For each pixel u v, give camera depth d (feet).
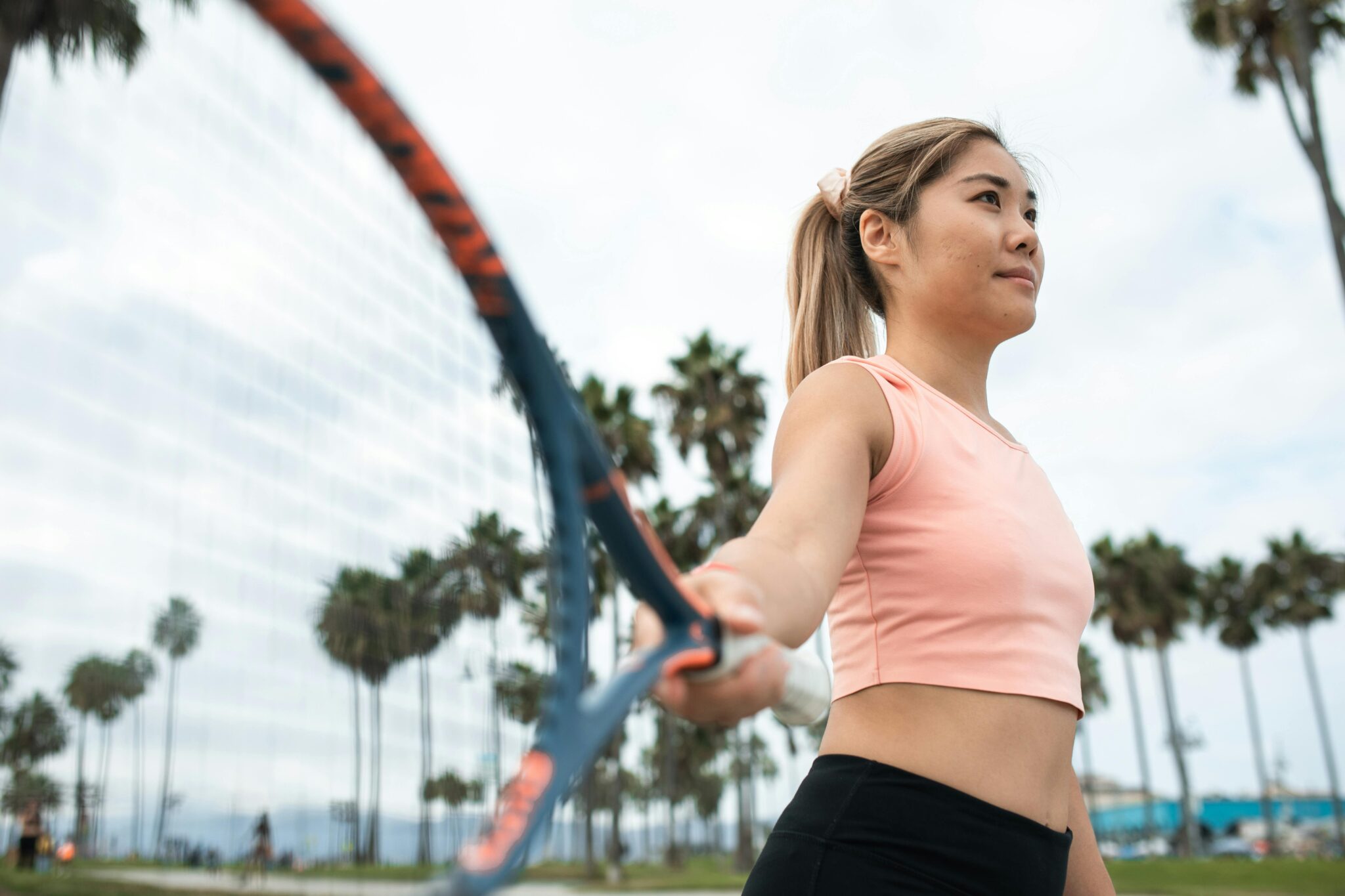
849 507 3.95
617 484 2.67
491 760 4.53
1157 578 161.68
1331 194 61.21
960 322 5.43
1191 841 174.81
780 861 4.61
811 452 4.15
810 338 6.31
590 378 106.32
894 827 4.42
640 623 2.58
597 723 2.19
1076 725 5.04
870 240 5.75
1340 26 64.13
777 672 2.59
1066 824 4.91
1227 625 197.67
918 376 5.43
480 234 2.55
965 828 4.40
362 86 2.29
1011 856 4.42
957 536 4.63
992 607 4.62
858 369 4.79
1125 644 164.14
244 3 2.11
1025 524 4.82
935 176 5.50
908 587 4.66
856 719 4.73
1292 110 64.85
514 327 2.66
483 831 1.84
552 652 2.48
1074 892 5.37
